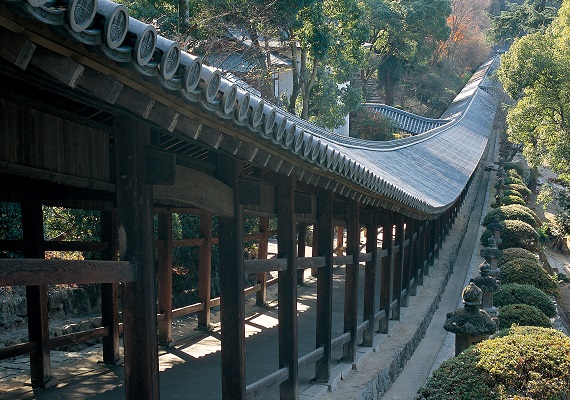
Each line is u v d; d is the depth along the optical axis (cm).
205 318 1056
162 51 277
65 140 388
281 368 638
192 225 1320
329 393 759
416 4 4275
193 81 304
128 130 389
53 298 955
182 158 471
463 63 6359
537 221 2262
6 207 983
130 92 320
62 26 228
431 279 1636
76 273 338
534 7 3812
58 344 731
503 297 1110
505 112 3975
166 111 346
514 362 579
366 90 5134
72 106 427
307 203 710
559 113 1991
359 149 1319
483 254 1130
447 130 3002
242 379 525
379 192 788
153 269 405
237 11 1634
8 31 249
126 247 393
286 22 1847
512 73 1998
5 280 295
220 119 358
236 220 519
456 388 569
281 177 629
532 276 1322
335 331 1098
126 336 396
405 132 4134
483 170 3922
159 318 938
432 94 5381
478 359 601
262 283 1291
